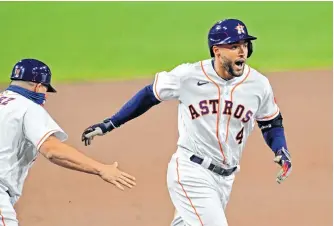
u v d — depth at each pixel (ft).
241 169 175.83
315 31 263.08
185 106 104.01
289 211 153.07
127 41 264.31
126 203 158.81
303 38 261.44
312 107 212.23
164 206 156.66
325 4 265.54
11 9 273.54
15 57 256.32
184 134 104.83
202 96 102.73
